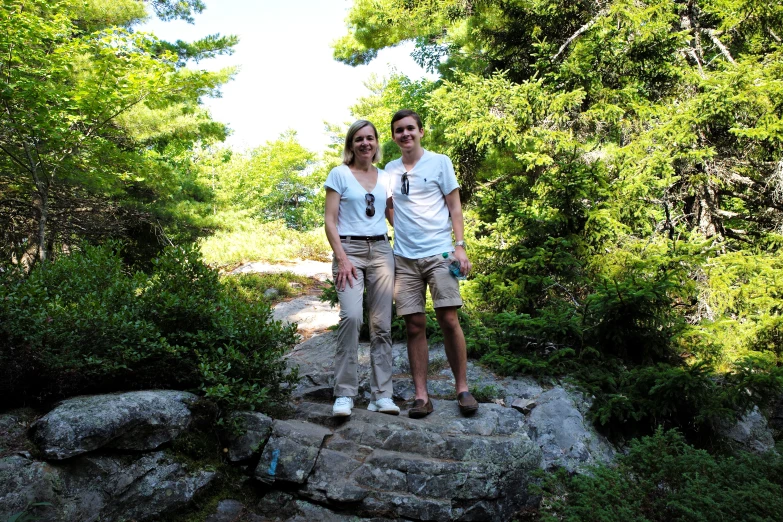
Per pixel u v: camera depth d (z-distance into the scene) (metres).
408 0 11.00
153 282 3.94
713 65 9.89
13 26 7.21
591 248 5.95
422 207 3.96
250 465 3.43
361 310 3.82
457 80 11.60
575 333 4.89
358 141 3.86
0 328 3.09
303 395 4.48
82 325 3.28
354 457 3.44
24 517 2.56
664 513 3.00
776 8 8.20
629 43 8.31
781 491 2.95
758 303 5.82
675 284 4.62
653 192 7.76
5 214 9.97
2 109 7.54
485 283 5.88
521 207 6.26
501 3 9.85
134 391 3.37
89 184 9.59
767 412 5.06
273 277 9.92
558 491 3.51
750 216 8.99
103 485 2.89
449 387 4.57
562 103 7.95
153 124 11.45
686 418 4.38
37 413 3.17
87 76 8.66
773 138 7.41
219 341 3.84
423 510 3.19
